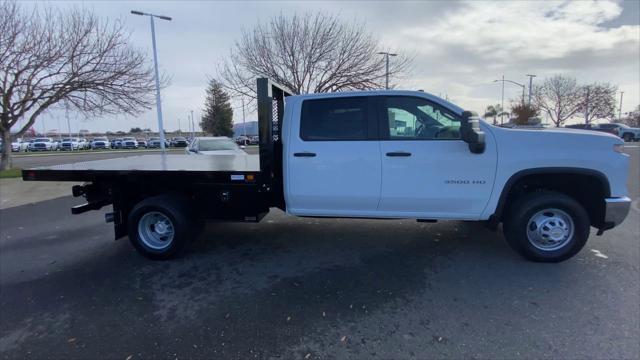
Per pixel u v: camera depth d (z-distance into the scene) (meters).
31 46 14.05
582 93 51.38
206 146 13.00
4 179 13.27
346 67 17.73
